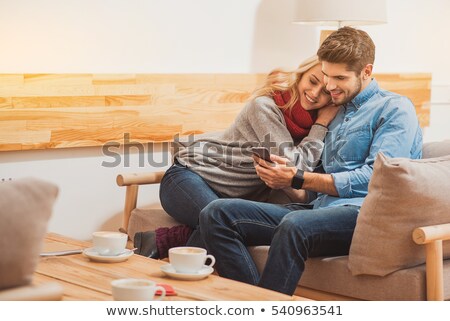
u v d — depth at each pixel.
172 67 3.66
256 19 3.95
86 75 3.36
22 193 1.35
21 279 1.38
